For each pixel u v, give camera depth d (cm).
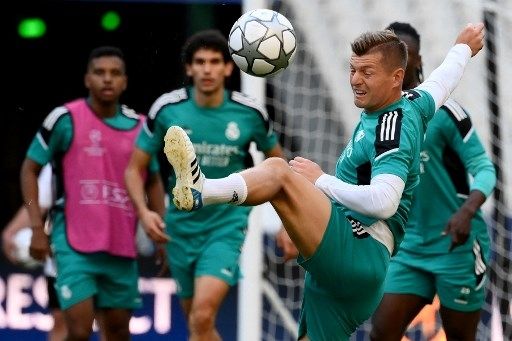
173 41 2959
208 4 4072
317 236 1961
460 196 2627
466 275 2631
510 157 3256
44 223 3188
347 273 1988
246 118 2798
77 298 2853
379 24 3281
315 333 2097
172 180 2822
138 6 4253
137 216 2888
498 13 3262
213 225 2778
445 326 2703
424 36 3262
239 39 2114
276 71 2131
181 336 3788
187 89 2825
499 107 3259
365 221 2012
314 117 3362
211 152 2794
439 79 2070
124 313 2958
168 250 2839
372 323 2650
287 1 3288
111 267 2909
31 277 3859
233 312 3941
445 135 2583
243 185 1911
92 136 2902
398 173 1914
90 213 2892
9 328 3844
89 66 2914
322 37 3306
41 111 4469
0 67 4444
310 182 1978
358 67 1969
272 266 3466
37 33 4431
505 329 3197
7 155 4438
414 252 2642
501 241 3203
